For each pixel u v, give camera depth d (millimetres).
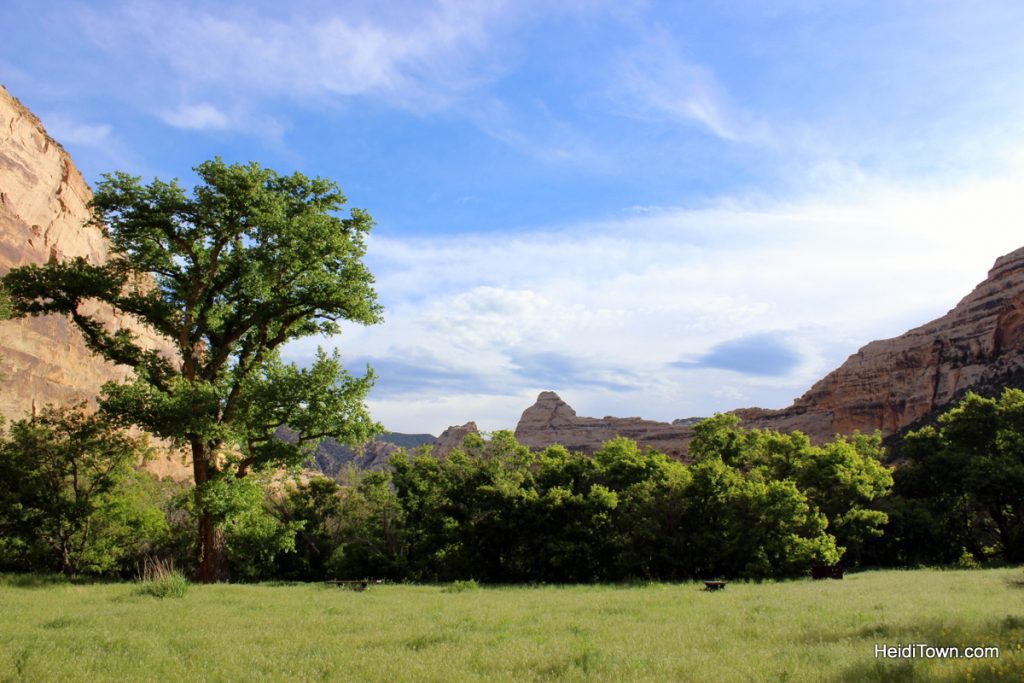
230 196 29141
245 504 29500
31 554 31484
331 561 44656
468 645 10633
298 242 30234
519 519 36406
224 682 8164
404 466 43594
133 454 33250
